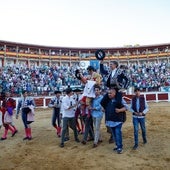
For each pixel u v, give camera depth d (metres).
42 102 24.86
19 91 28.62
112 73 7.79
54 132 10.90
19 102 10.25
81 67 42.22
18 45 47.47
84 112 8.78
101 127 11.20
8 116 10.02
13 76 33.88
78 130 10.20
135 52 53.88
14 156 7.52
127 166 6.12
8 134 10.96
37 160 7.02
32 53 49.06
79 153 7.40
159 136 8.99
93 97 8.03
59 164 6.57
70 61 52.25
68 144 8.51
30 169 6.31
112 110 7.13
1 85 29.06
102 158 6.80
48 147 8.32
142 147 7.66
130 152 7.20
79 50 53.03
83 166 6.29
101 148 7.75
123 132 9.95
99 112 7.92
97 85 8.03
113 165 6.23
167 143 7.99
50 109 22.88
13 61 47.41
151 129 10.41
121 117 7.15
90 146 8.05
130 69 39.69
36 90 31.02
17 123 14.41
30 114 9.71
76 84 36.00
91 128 8.74
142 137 8.78
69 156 7.20
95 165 6.30
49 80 35.53
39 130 11.59
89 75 8.78
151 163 6.27
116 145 7.50
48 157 7.23
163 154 6.93
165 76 36.38
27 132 9.66
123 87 7.66
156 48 52.97
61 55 51.59
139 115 7.54
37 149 8.16
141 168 5.96
